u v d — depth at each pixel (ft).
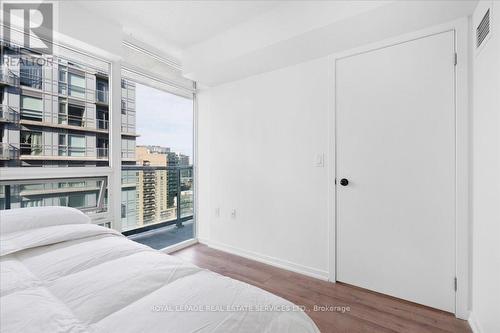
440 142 5.35
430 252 5.48
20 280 2.61
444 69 5.29
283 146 7.72
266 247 8.13
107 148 7.14
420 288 5.59
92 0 5.90
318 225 7.06
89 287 2.47
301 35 5.82
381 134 6.06
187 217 10.62
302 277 7.09
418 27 5.46
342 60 6.60
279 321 2.06
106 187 7.11
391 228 5.94
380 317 5.20
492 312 4.08
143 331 1.85
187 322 1.95
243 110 8.68
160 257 3.27
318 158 7.04
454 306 5.22
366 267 6.30
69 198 6.36
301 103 7.34
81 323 1.96
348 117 6.52
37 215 4.36
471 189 5.03
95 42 6.35
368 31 5.62
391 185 5.93
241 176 8.76
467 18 5.03
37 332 1.84
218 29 7.20
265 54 6.80
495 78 3.98
